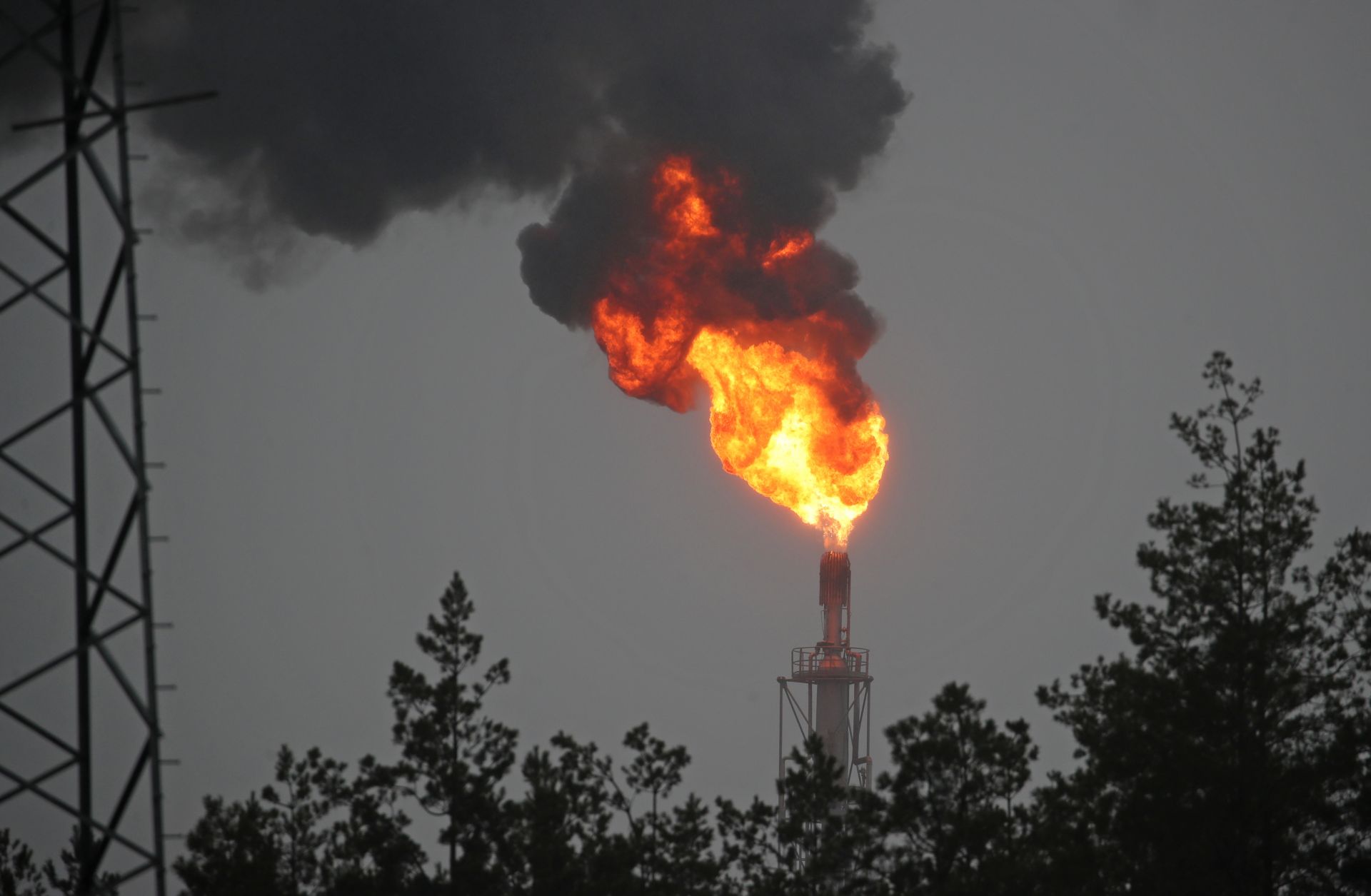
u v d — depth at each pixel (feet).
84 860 536.83
